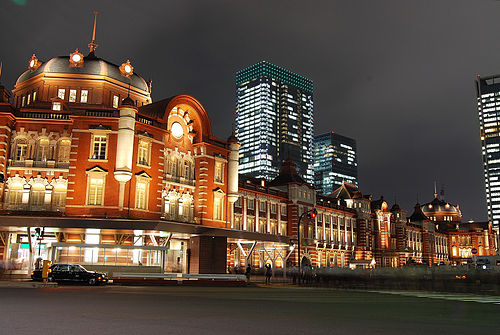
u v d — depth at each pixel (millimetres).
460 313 17578
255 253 66938
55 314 14688
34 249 43469
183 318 14398
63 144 44656
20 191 43281
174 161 51188
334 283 43500
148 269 40750
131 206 44031
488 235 142750
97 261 40438
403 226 110250
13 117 44000
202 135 53938
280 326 12914
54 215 42562
